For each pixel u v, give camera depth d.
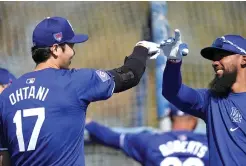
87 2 31.22
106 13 31.36
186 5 32.56
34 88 14.33
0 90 18.12
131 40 31.39
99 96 14.41
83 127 14.43
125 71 14.84
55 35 14.49
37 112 14.10
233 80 15.92
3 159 15.27
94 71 14.61
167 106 26.50
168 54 15.83
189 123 21.53
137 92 28.73
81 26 31.30
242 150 15.36
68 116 14.15
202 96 16.30
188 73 31.28
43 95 14.20
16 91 14.45
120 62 31.55
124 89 14.89
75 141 14.24
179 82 16.06
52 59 14.64
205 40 34.34
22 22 29.91
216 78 16.16
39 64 14.70
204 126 26.66
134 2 30.86
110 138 20.84
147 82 28.42
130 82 14.84
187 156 19.98
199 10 32.56
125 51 31.44
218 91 15.91
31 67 29.17
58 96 14.17
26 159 14.16
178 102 16.20
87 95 14.33
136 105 28.88
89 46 31.56
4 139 14.74
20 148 14.17
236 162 15.31
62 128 14.08
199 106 16.22
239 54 15.91
